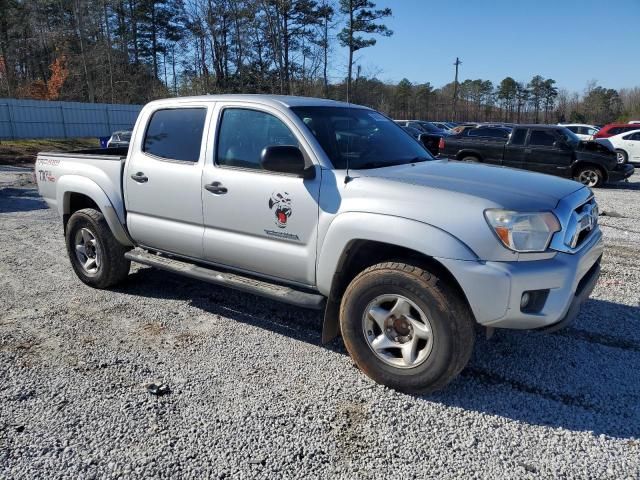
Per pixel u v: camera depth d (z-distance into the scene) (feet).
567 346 13.20
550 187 11.28
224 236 13.37
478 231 9.76
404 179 11.01
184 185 13.97
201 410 10.32
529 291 9.78
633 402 10.66
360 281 11.01
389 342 10.99
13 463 8.78
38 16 163.53
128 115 117.08
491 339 13.56
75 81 153.79
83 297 16.70
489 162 50.67
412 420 10.02
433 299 10.08
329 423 9.91
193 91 120.26
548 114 314.55
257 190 12.45
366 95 105.60
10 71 164.55
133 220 15.57
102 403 10.55
